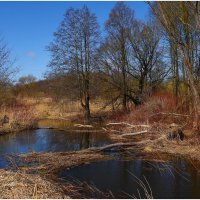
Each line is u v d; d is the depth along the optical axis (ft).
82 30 108.88
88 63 110.63
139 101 106.83
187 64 64.28
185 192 36.68
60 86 111.04
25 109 102.37
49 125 101.19
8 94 118.21
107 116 111.04
